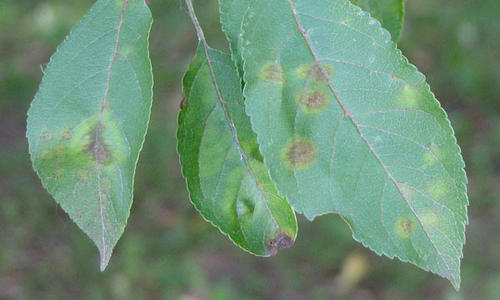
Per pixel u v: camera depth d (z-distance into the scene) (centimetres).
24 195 126
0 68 148
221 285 115
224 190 29
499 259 114
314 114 26
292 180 26
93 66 27
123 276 115
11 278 115
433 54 148
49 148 26
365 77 26
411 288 113
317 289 115
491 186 126
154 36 148
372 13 33
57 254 119
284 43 26
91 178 26
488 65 144
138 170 129
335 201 26
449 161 26
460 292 110
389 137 26
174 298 113
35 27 155
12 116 141
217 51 28
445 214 26
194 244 121
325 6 26
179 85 140
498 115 137
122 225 26
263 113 26
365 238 26
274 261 119
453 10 154
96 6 27
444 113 26
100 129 26
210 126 29
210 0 135
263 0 26
